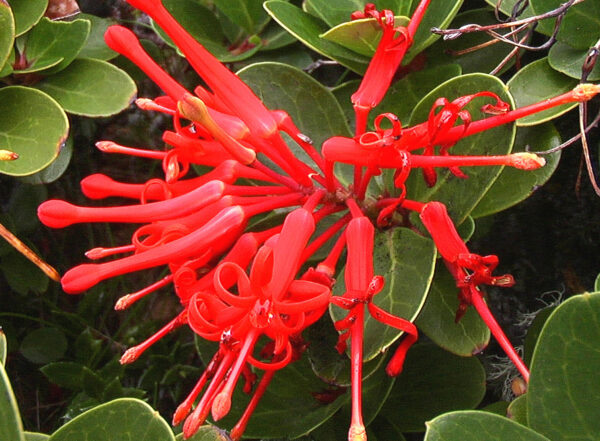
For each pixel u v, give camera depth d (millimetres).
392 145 230
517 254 333
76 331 377
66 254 382
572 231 324
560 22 254
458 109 229
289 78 280
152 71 243
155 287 245
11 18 267
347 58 278
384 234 257
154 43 347
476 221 318
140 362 373
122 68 327
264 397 286
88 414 219
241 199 245
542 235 328
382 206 258
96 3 361
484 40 292
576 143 312
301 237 222
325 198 252
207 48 304
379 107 289
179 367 367
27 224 356
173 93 244
